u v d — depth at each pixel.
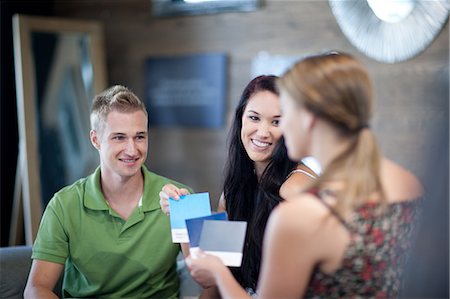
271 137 1.78
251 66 3.46
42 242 1.81
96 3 3.94
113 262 1.82
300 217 1.16
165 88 3.74
